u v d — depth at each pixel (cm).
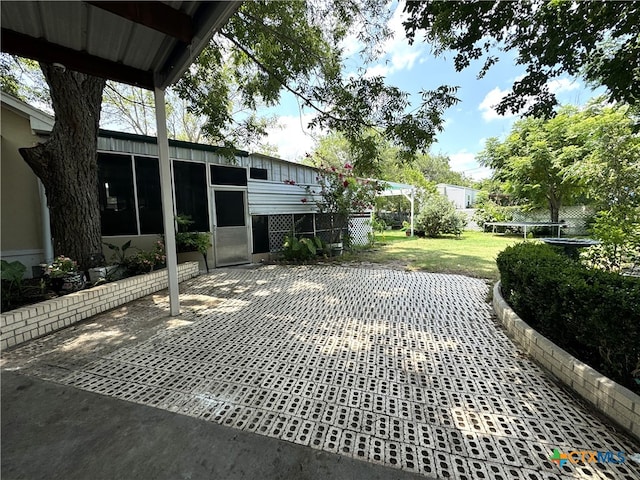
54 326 336
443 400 206
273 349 286
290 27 493
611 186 570
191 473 146
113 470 147
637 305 189
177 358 268
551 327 267
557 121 1216
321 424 182
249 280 593
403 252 932
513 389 218
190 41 248
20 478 142
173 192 657
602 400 190
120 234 588
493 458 156
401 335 318
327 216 953
